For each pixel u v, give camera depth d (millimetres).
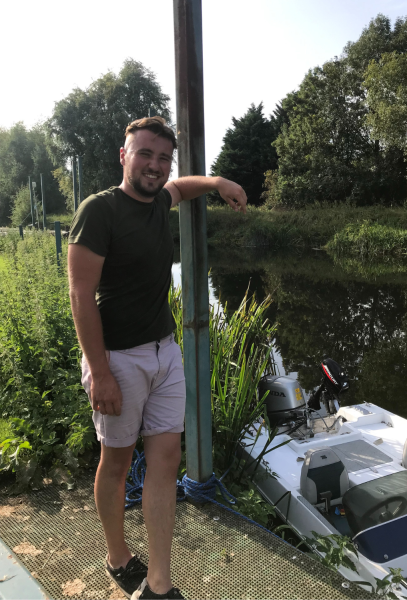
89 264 1530
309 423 3537
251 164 45094
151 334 1716
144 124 1590
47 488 2568
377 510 2305
